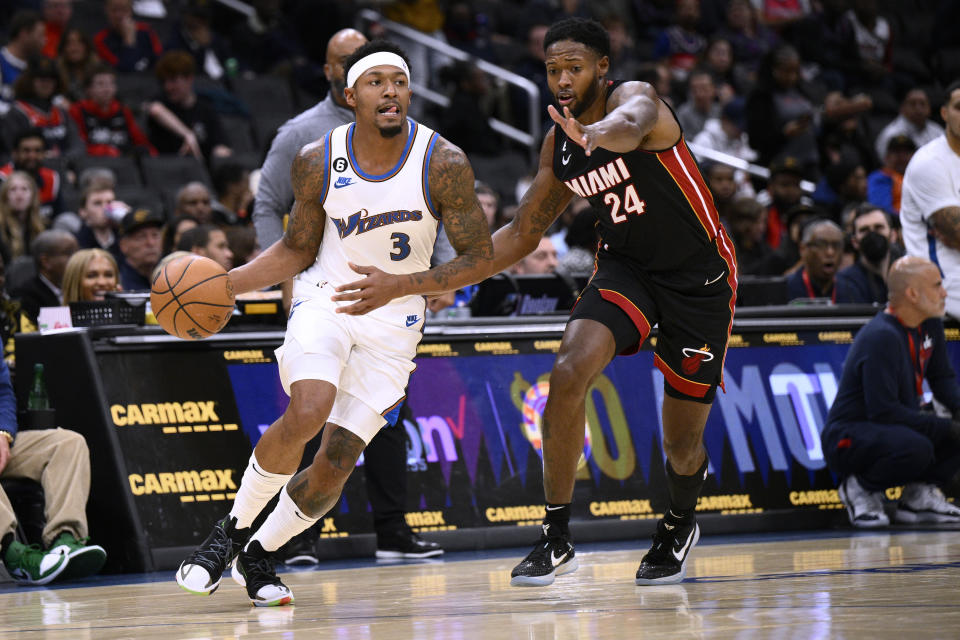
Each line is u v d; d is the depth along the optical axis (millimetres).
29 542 12445
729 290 9195
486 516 13438
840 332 15555
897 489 15344
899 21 36938
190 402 12680
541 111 29406
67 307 13875
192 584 8531
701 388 9211
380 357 8750
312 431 8336
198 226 15445
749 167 26438
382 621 7520
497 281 14945
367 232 8703
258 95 27828
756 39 34375
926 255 15703
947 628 6266
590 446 14008
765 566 10297
